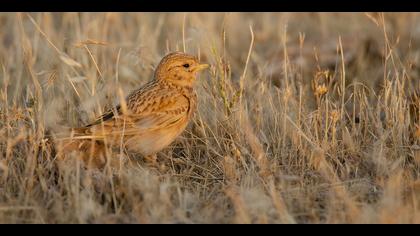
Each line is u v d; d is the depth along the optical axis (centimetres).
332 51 1772
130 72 1464
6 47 1827
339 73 1600
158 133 1220
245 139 1255
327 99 1305
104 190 1068
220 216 1004
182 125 1258
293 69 1516
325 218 1010
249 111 1350
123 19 2003
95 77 1408
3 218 1005
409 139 1277
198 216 1012
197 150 1274
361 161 1191
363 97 1352
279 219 986
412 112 1343
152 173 1159
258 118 1309
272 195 1018
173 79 1270
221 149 1250
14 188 1093
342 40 1858
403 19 1897
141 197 1044
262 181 1105
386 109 1289
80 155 1130
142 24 1844
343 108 1326
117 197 1059
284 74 1474
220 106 1330
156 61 1533
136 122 1194
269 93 1350
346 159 1195
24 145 1151
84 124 1307
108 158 1091
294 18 2072
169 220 998
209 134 1306
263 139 1266
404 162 1176
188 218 1018
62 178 1084
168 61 1266
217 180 1159
